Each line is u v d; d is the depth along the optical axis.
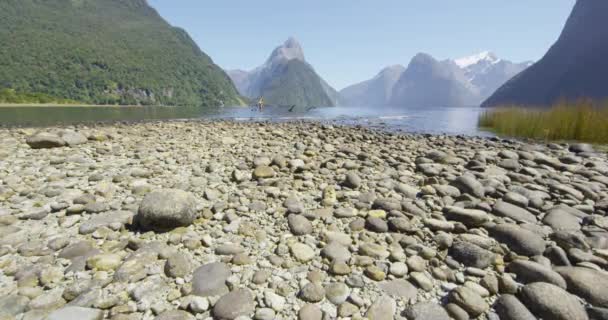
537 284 2.23
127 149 7.68
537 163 7.03
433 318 2.00
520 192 4.54
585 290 2.21
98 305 2.05
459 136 13.09
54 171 5.27
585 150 9.01
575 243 2.87
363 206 3.93
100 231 3.07
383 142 10.75
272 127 15.15
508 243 2.94
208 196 4.16
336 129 14.95
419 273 2.49
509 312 2.04
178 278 2.37
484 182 4.95
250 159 6.74
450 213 3.60
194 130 12.88
